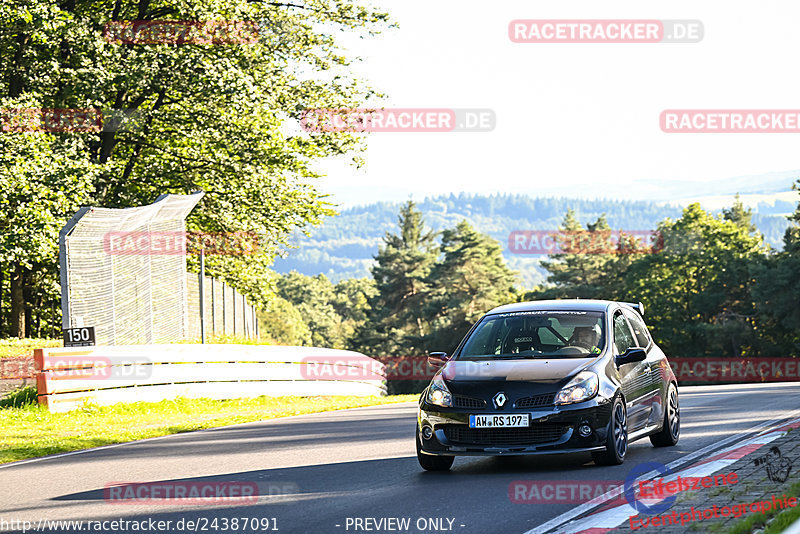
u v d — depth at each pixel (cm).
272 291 17288
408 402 8550
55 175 10644
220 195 13400
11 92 11625
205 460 4400
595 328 3988
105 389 7244
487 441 3562
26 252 10500
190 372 8019
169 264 9456
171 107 12700
